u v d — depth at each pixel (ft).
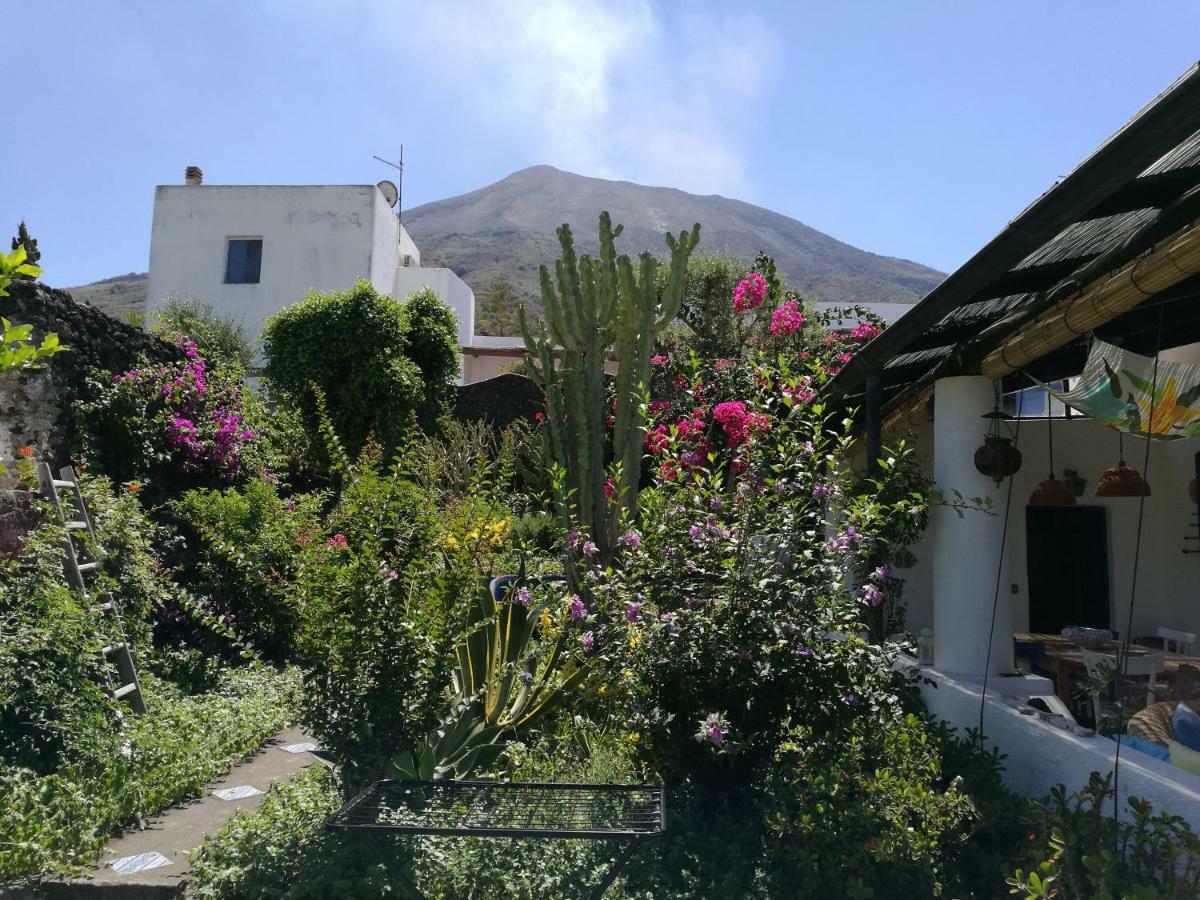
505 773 16.07
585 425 28.84
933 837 11.95
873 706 14.14
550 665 18.53
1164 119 8.92
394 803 12.14
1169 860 9.90
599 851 12.94
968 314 16.61
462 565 15.97
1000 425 17.80
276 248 75.72
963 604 17.31
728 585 14.33
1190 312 16.34
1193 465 23.59
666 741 14.14
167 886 13.28
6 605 18.08
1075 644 22.50
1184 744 11.91
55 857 13.80
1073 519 25.31
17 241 43.45
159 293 75.36
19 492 20.93
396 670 14.51
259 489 29.04
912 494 15.79
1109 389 14.20
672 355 40.40
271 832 13.89
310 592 15.05
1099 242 13.02
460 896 12.35
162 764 17.72
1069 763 12.82
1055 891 10.15
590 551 17.25
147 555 24.18
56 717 17.12
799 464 15.94
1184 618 23.93
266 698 22.98
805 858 12.06
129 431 27.25
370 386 48.39
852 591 15.31
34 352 13.21
